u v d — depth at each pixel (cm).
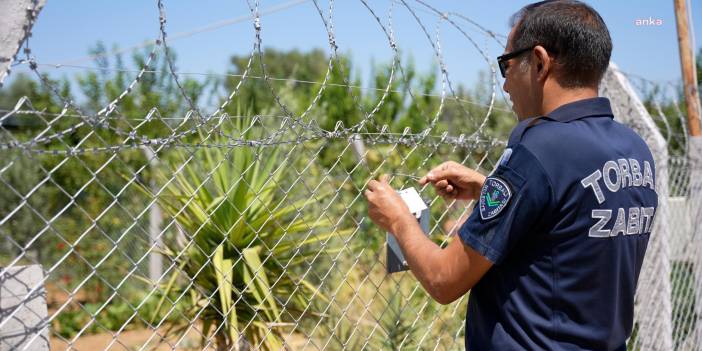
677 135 401
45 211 710
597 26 176
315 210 442
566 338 167
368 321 425
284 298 292
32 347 159
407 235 189
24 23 149
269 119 402
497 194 165
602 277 168
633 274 181
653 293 367
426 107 911
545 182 161
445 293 174
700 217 393
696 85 416
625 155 175
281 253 283
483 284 178
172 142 180
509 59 187
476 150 280
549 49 177
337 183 524
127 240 668
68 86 660
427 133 247
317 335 374
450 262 172
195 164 309
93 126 165
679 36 416
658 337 368
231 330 239
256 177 281
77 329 690
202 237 272
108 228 710
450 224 282
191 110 182
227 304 239
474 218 169
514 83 188
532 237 167
